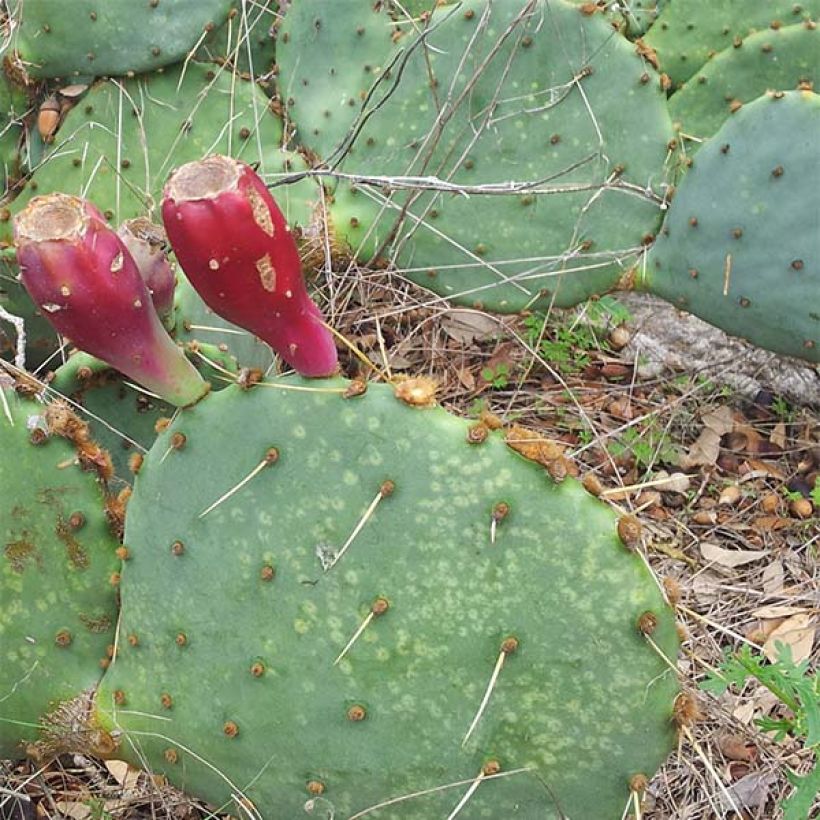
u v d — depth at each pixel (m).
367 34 0.58
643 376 0.66
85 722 0.35
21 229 0.26
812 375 0.65
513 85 0.52
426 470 0.29
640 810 0.30
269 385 0.30
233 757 0.33
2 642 0.35
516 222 0.54
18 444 0.34
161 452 0.32
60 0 0.58
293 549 0.31
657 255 0.52
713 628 0.54
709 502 0.61
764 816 0.47
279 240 0.26
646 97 0.51
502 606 0.29
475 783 0.30
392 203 0.55
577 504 0.29
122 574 0.34
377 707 0.31
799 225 0.47
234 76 0.60
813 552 0.58
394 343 0.65
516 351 0.66
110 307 0.27
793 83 0.59
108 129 0.59
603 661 0.29
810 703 0.38
